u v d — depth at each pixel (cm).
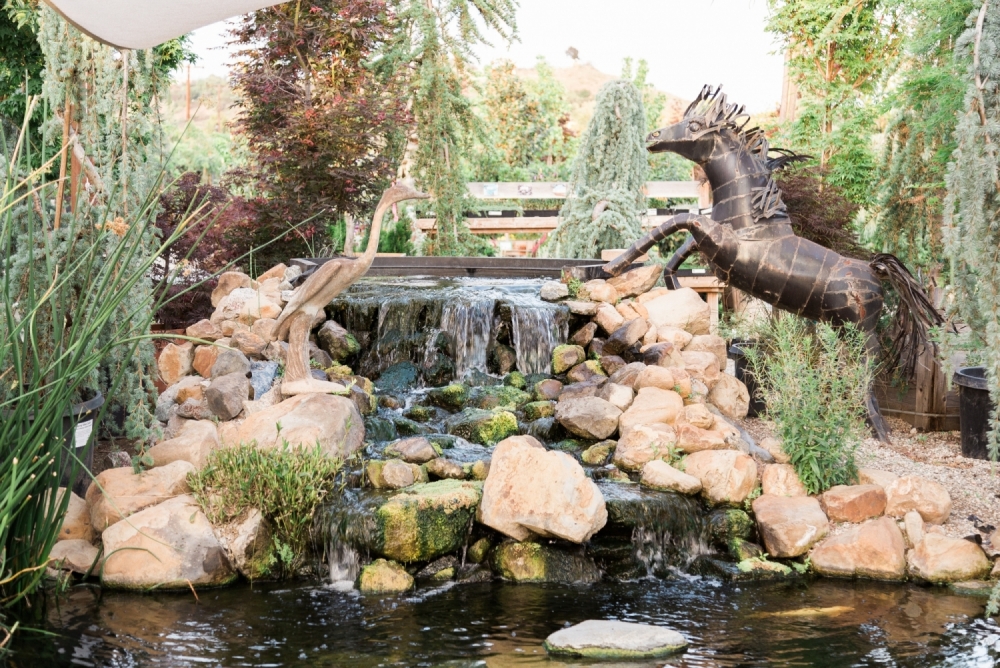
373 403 688
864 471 614
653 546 555
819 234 901
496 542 555
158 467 566
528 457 553
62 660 401
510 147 2214
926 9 802
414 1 1207
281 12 1198
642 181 1217
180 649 419
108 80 532
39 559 475
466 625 458
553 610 483
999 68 397
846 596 506
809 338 673
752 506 587
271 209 1085
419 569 535
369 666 405
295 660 410
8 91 1187
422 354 761
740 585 528
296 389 655
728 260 736
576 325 789
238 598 493
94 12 421
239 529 528
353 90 1216
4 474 436
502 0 1220
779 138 1259
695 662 414
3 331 472
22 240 505
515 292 841
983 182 402
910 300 727
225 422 632
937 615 475
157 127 569
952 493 604
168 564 503
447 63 1235
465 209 1295
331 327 772
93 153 543
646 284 814
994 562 530
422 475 585
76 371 447
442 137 1242
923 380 766
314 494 544
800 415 611
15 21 1098
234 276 838
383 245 1314
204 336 738
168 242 471
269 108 1177
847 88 1127
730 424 668
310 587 516
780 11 1141
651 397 672
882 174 918
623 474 610
